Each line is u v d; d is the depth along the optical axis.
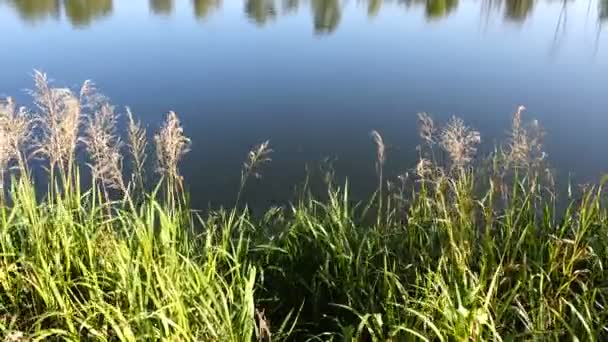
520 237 4.69
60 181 6.74
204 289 3.73
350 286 4.43
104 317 3.71
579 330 3.87
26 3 30.36
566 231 4.84
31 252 4.22
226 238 4.70
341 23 28.38
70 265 4.12
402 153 10.40
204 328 3.60
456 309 3.63
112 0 34.00
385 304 4.05
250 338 3.56
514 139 5.55
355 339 3.66
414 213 5.43
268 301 4.63
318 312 4.61
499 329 3.87
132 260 3.87
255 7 32.41
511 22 30.34
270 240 5.21
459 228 4.82
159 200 5.89
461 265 4.10
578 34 26.19
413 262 4.68
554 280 4.42
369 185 9.02
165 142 4.61
